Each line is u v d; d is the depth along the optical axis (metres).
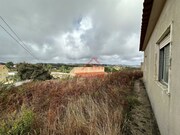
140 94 7.48
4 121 3.03
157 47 4.32
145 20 4.48
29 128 2.73
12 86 5.95
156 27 4.33
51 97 4.81
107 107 3.54
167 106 2.51
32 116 3.01
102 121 2.95
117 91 5.56
